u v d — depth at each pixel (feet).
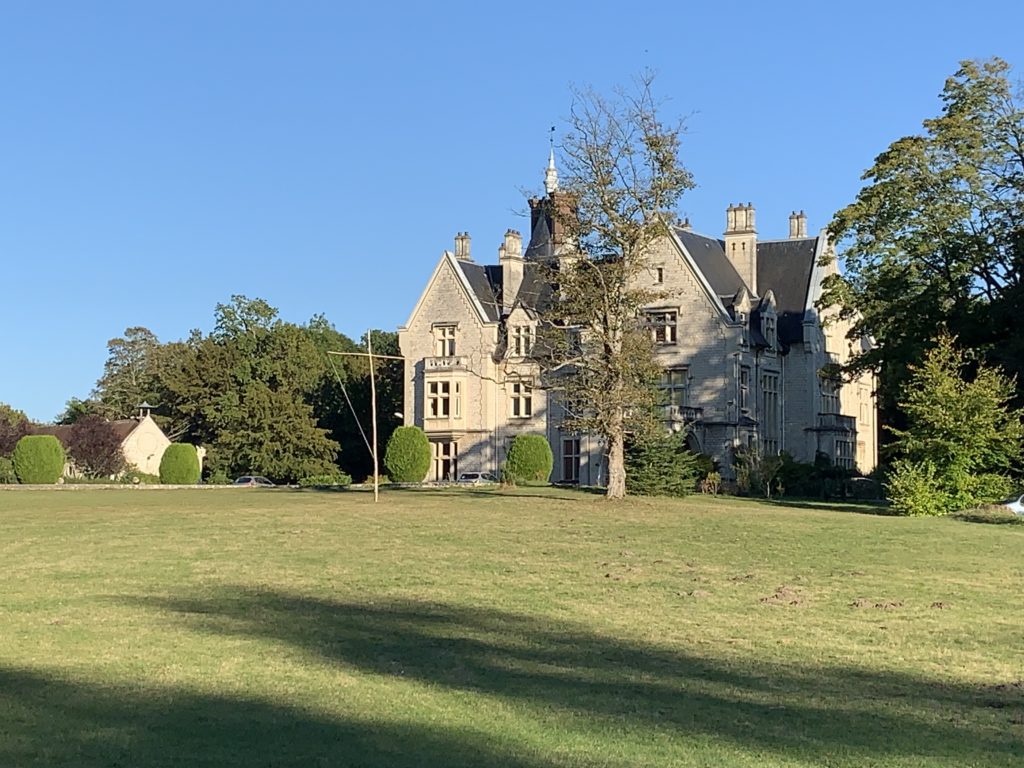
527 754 35.40
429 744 36.40
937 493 136.15
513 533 108.06
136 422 318.86
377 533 107.96
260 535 106.22
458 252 254.68
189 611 63.41
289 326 284.82
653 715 41.01
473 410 237.86
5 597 68.39
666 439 168.66
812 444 230.07
